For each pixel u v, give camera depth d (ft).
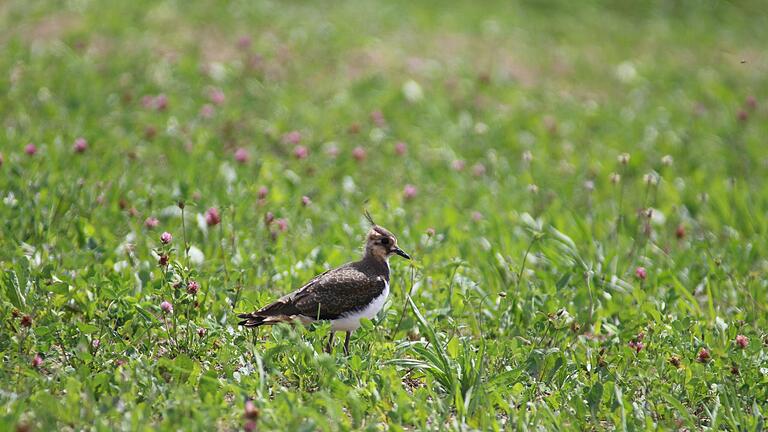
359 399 29.50
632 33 105.60
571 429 28.94
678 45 102.78
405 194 52.42
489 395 30.73
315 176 55.52
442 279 40.57
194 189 48.01
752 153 68.28
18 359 30.45
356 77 77.71
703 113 77.41
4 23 78.18
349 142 62.69
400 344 34.19
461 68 82.43
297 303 34.09
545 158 64.03
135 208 45.47
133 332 33.37
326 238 45.37
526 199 55.93
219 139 58.34
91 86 65.46
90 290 34.99
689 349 34.73
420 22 98.07
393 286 39.50
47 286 33.94
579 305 38.88
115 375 28.78
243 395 28.78
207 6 90.27
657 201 57.21
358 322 35.01
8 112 59.62
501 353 34.04
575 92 83.35
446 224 48.73
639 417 30.32
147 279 36.55
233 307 35.35
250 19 88.89
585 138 69.87
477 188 56.29
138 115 61.41
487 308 38.42
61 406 27.20
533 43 97.09
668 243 50.14
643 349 34.68
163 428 26.00
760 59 99.19
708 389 32.42
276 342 32.04
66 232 41.42
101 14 82.79
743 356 34.32
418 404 29.58
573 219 51.08
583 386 32.27
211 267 39.09
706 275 43.60
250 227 44.91
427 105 71.46
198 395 28.99
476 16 103.81
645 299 39.14
